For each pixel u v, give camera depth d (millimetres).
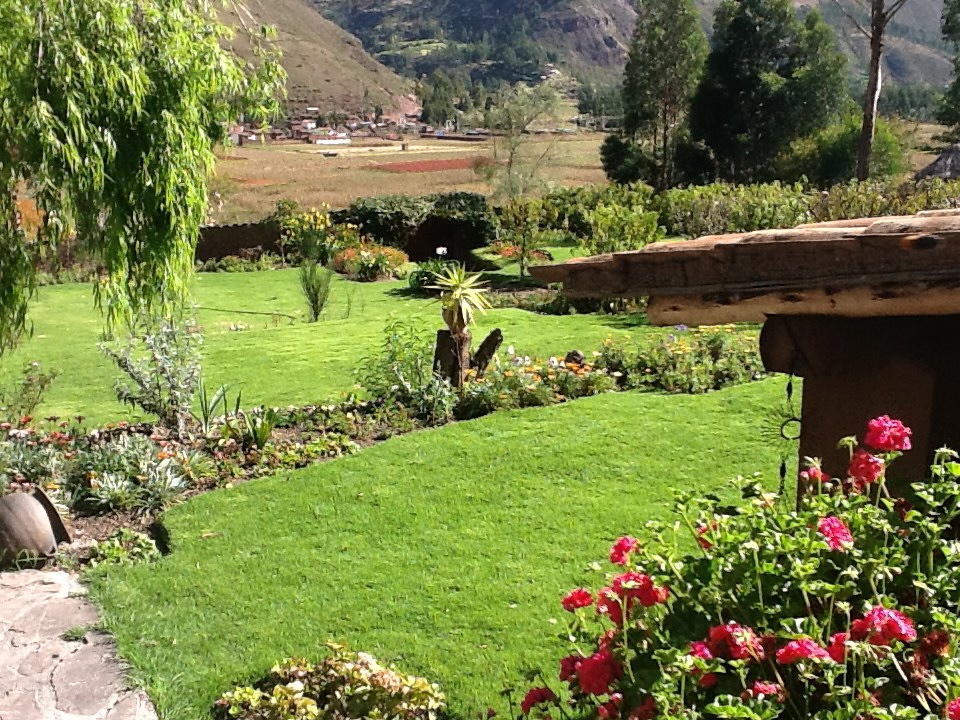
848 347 2518
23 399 8719
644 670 2246
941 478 2211
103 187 5340
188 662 4152
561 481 6148
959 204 14258
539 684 3799
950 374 2434
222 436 7484
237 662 4129
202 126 6027
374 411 8102
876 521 2164
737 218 17000
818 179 34781
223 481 6594
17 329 5992
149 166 5523
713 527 2514
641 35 44688
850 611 2209
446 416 7789
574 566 4914
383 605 4602
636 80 44781
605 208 16469
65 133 5027
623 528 5367
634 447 6676
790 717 2170
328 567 5082
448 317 8156
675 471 6199
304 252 22859
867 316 2436
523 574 4855
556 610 4441
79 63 5180
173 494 6301
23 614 4648
